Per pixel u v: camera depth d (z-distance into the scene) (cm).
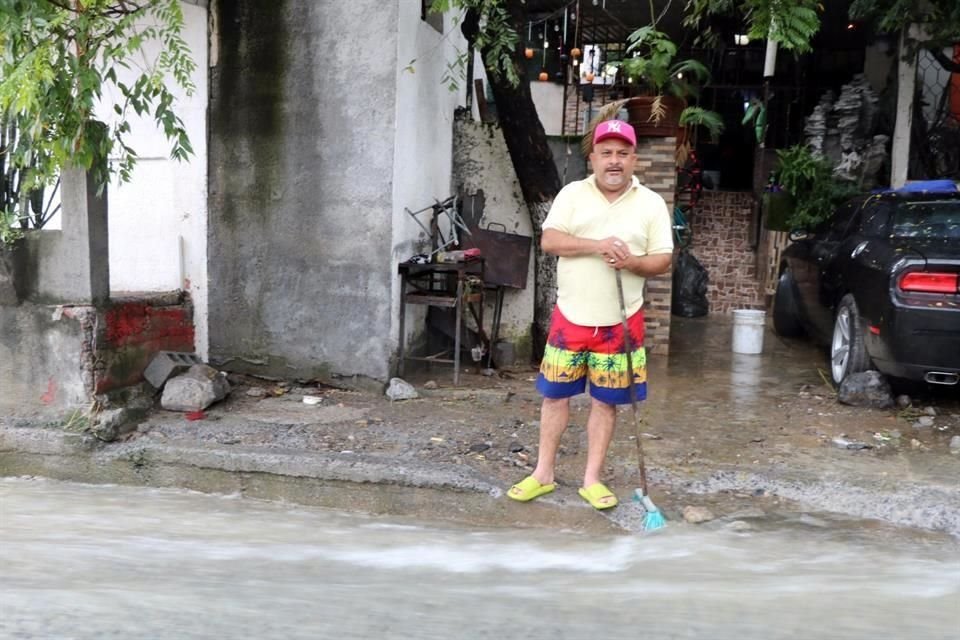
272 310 577
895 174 1015
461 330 653
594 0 852
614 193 362
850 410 537
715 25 1131
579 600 311
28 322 477
